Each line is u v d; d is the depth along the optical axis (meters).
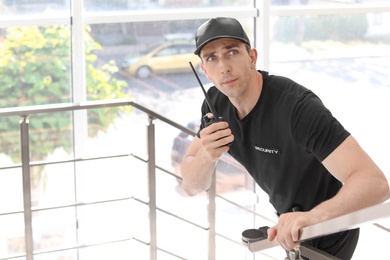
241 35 1.78
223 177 5.24
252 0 5.18
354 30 5.50
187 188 2.07
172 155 5.09
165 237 5.07
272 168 1.95
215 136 1.80
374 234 5.12
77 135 4.86
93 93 4.88
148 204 3.10
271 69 5.35
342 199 1.59
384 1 5.54
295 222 1.46
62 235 4.85
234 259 5.34
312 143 1.78
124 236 4.95
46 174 4.82
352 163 1.70
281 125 1.85
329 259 1.54
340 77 5.54
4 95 4.69
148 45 4.95
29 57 4.70
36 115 4.75
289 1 5.30
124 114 4.94
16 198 4.77
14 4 4.61
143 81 4.98
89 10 4.78
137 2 4.88
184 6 5.00
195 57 5.08
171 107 5.08
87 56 4.82
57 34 4.73
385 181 1.66
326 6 5.39
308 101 1.80
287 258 1.51
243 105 1.91
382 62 5.61
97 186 4.93
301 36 5.38
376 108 5.66
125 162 4.96
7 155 4.73
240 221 5.31
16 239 4.77
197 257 5.11
